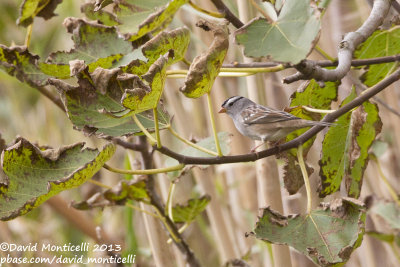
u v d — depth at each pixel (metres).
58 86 5.00
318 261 5.01
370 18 5.45
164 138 9.66
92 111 5.14
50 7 6.50
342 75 5.06
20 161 5.02
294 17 4.70
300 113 6.71
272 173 6.45
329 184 6.31
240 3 6.46
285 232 5.23
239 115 7.68
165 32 5.16
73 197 11.78
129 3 4.84
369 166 9.56
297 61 4.41
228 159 5.07
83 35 6.04
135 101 4.53
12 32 11.74
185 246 7.27
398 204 8.14
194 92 4.85
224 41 4.77
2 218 4.81
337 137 6.20
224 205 9.84
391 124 9.62
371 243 8.93
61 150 5.18
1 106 13.03
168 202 7.01
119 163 11.34
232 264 7.91
